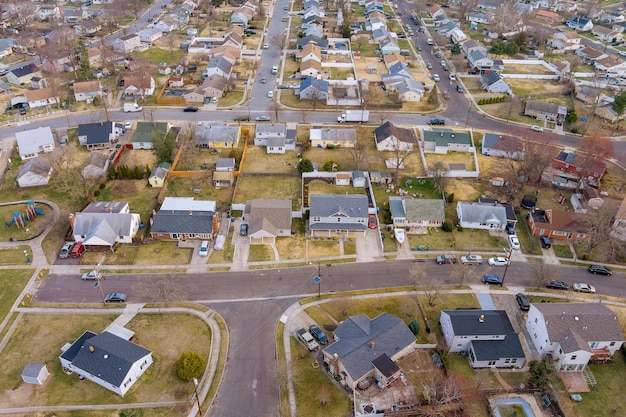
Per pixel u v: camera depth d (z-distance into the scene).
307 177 111.50
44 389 65.75
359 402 64.69
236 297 81.25
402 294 82.56
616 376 70.19
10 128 130.25
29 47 180.00
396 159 118.25
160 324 75.62
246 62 172.75
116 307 78.56
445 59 183.62
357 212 95.00
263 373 68.88
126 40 177.25
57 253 89.12
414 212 97.12
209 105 143.25
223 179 107.25
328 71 168.12
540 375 66.44
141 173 110.25
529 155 114.31
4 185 108.50
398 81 154.88
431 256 91.06
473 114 143.75
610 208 97.50
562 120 140.50
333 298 81.50
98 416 62.47
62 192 106.12
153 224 92.38
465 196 107.19
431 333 75.31
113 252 89.62
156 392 65.69
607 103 148.38
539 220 97.31
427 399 64.94
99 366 65.88
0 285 81.94
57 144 123.12
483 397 66.31
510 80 167.75
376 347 68.94
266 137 123.62
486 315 73.00
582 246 94.06
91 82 146.38
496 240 95.38
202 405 64.31
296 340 74.00
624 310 80.75
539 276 84.19
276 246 92.19
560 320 71.75
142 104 143.25
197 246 91.81
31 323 75.31
